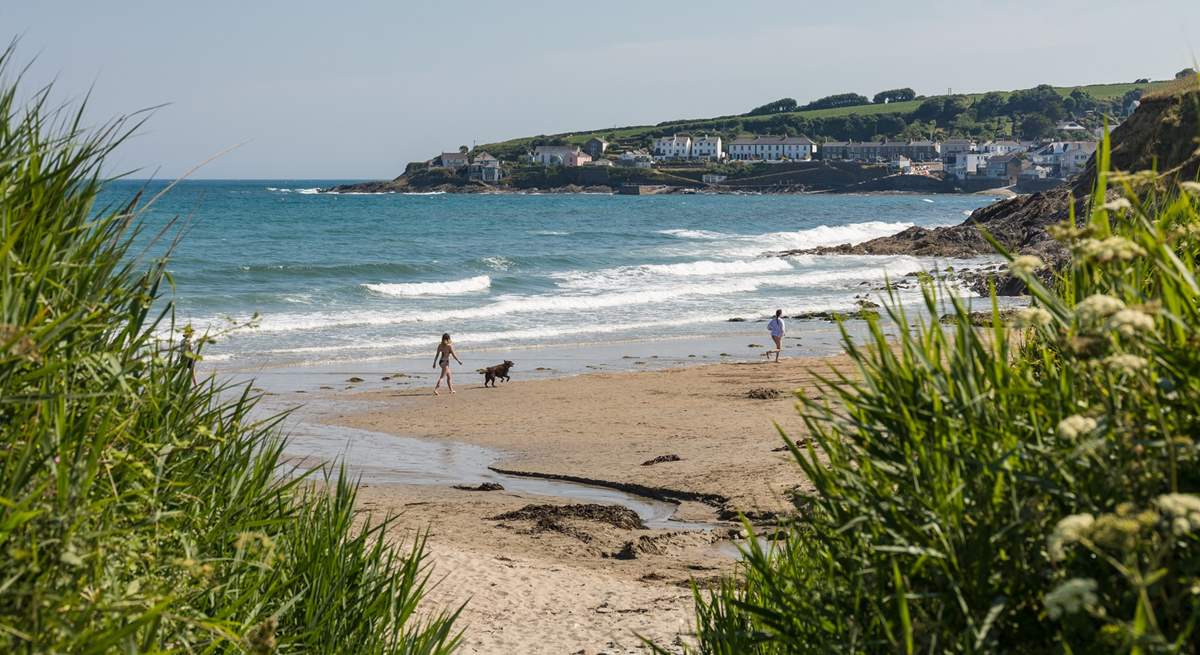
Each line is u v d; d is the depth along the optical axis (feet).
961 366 9.32
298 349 100.89
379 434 66.39
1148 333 8.29
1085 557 8.09
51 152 11.65
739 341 110.01
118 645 9.29
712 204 558.56
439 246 238.07
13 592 8.70
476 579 35.09
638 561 38.60
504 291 154.30
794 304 140.26
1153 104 165.89
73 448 10.00
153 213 330.75
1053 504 8.55
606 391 80.84
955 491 8.42
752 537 11.78
